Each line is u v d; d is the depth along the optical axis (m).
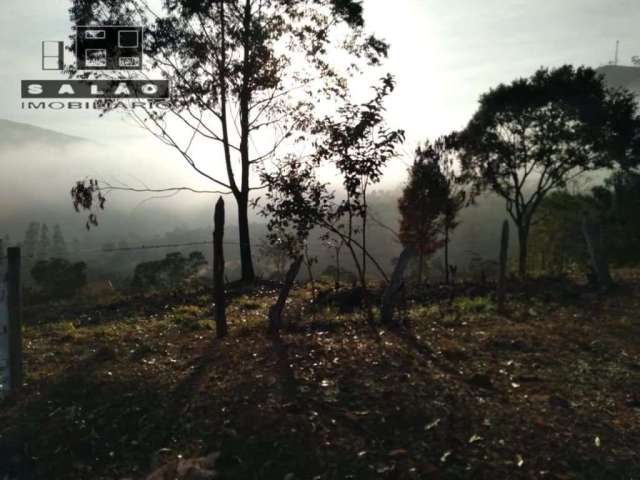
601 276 14.48
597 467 5.06
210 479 5.01
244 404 6.52
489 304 12.93
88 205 19.92
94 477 5.30
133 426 6.20
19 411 6.65
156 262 30.92
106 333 11.25
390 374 7.39
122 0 21.41
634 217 30.23
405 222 21.89
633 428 5.79
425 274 26.28
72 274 29.17
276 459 5.32
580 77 25.62
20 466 5.58
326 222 11.84
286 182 11.59
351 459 5.27
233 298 17.06
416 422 5.95
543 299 13.52
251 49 21.72
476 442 5.50
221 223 9.89
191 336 10.65
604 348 8.80
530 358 8.30
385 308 11.02
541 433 5.66
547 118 25.91
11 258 7.04
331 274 25.36
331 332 10.23
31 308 17.69
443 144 21.48
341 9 22.22
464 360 8.23
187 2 20.81
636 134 25.88
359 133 11.03
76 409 6.64
